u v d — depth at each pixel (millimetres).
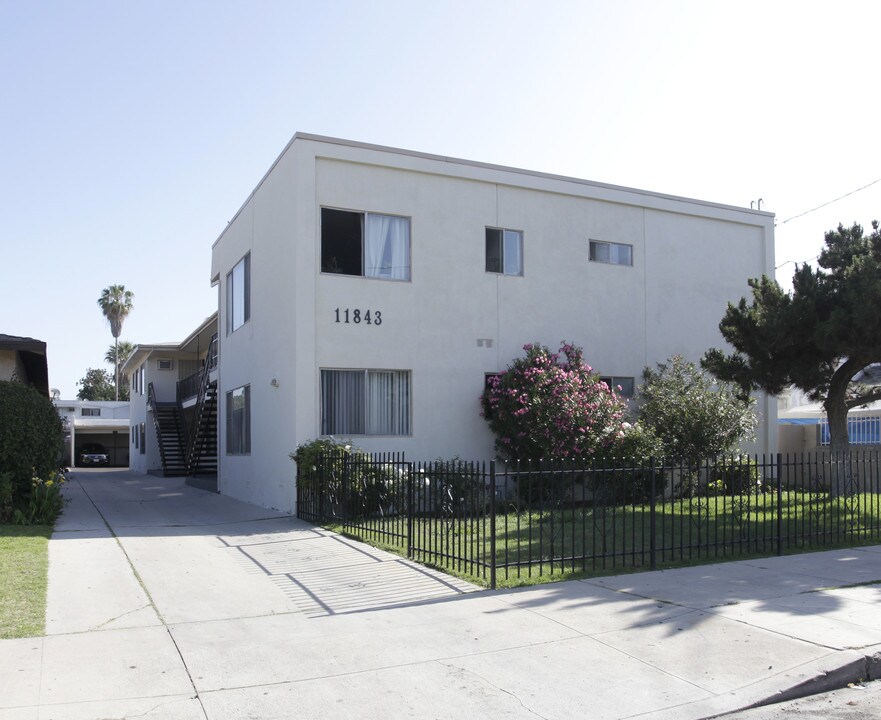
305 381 15969
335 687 5684
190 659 6266
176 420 33125
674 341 20516
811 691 5793
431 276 17516
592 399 17062
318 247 16391
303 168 16312
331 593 8500
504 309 18266
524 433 16672
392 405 16969
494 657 6309
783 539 11352
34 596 8055
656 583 8742
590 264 19484
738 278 21719
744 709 5422
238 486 19891
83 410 59469
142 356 37531
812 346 15305
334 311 16453
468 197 18094
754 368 15516
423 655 6367
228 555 10812
